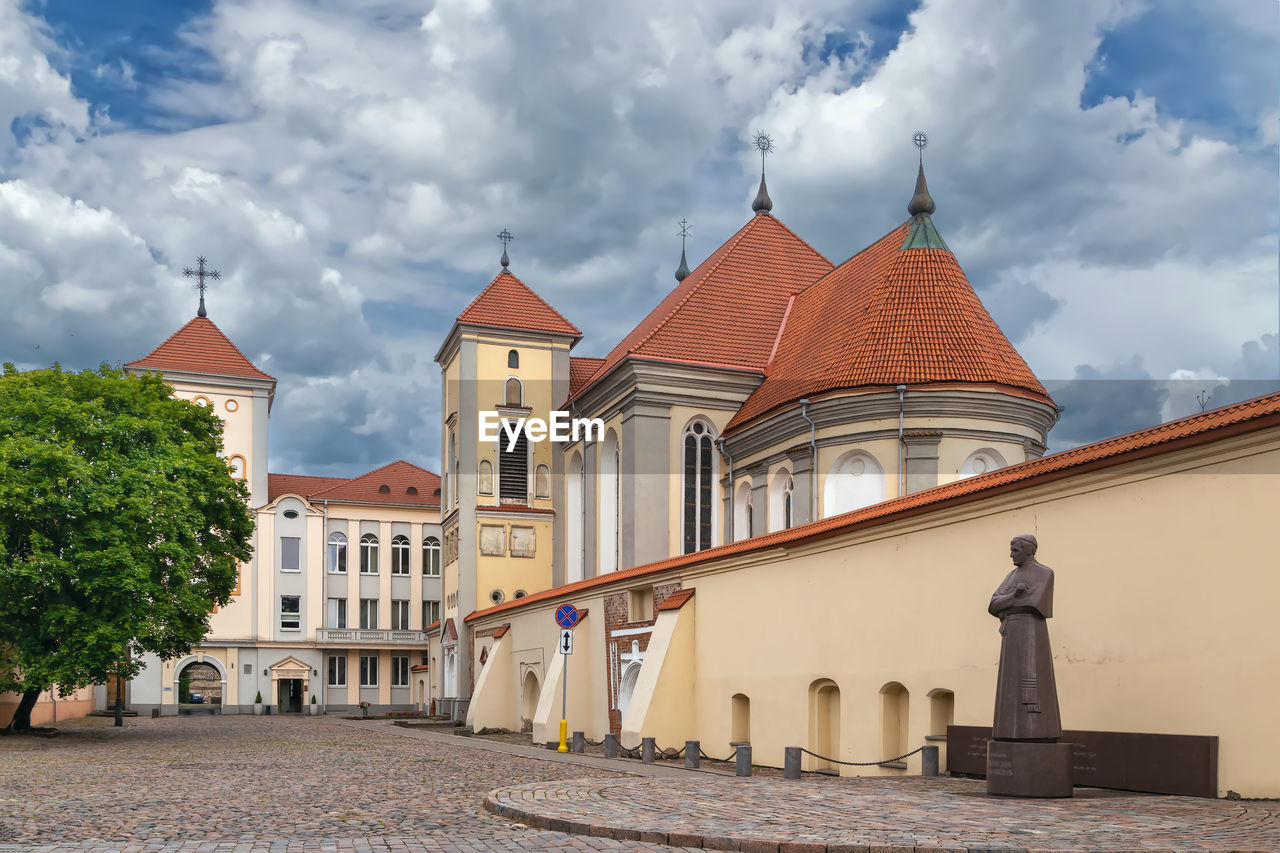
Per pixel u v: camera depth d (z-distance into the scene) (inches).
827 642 966.4
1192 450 624.1
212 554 1740.9
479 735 1791.3
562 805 609.6
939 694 830.5
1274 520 577.3
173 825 582.2
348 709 3265.3
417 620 3385.8
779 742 1032.2
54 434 1478.8
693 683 1199.6
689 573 1225.4
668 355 1987.0
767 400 1833.2
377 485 3447.3
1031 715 593.3
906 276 1642.5
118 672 1501.0
